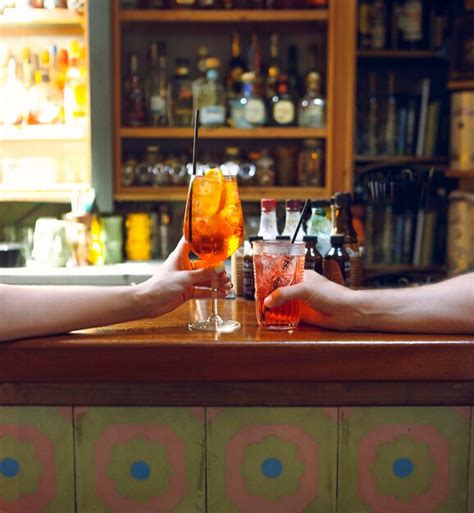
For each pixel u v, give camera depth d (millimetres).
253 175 3262
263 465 1222
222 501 1229
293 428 1216
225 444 1220
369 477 1223
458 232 3258
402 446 1217
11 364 1163
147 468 1228
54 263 3066
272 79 3314
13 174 3289
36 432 1226
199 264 1506
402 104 3441
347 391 1207
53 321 1188
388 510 1229
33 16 3096
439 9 3447
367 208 3350
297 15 3143
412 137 3385
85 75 3195
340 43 3160
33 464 1230
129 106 3283
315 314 1284
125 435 1223
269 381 1165
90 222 3104
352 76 3164
